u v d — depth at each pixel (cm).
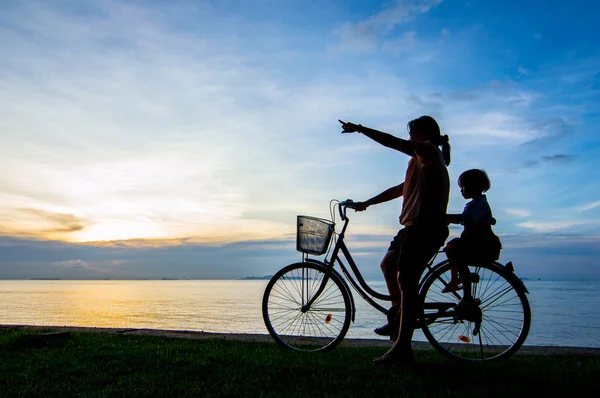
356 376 392
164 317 5431
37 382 388
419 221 415
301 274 505
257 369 419
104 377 401
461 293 454
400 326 428
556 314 6419
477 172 459
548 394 343
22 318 4738
